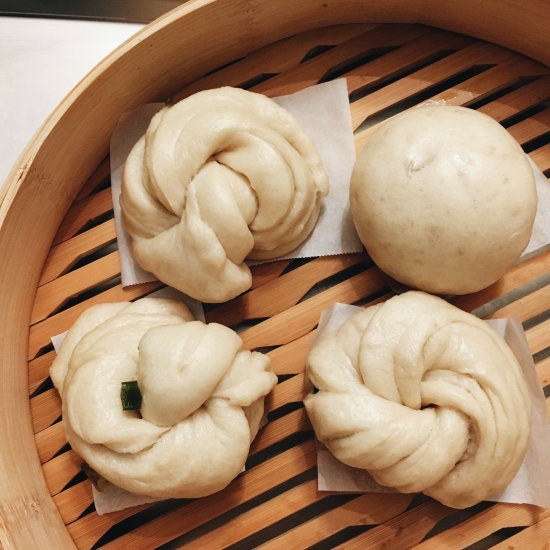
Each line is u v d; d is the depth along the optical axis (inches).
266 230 15.4
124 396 14.6
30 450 15.3
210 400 14.7
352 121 16.3
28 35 17.4
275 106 15.7
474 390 14.6
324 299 16.0
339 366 14.8
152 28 14.6
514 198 14.7
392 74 16.5
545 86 16.4
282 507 15.4
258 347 15.9
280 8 15.3
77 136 15.2
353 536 15.6
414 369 14.4
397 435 14.2
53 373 15.4
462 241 14.6
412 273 15.2
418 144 14.9
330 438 14.7
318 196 15.8
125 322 15.3
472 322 15.0
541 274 16.1
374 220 15.0
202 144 14.9
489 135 15.0
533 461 15.4
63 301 16.0
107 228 16.1
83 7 17.4
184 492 14.7
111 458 14.6
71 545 15.2
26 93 17.2
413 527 15.4
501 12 15.4
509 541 15.3
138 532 15.4
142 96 15.8
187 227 14.8
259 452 15.7
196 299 15.7
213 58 15.9
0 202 14.5
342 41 16.3
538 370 15.8
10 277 15.0
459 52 16.4
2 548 13.5
